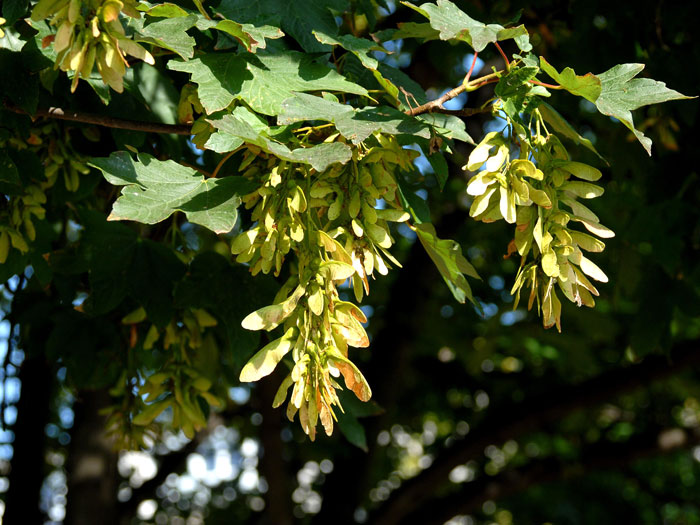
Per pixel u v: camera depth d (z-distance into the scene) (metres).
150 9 1.85
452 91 1.94
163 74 2.70
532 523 11.64
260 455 6.67
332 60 2.59
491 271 8.09
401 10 3.89
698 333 7.29
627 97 1.84
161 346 3.11
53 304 3.41
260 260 1.83
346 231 1.83
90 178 2.87
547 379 9.18
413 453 12.82
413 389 9.78
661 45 3.44
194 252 2.93
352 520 6.85
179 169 1.93
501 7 3.69
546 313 1.82
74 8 1.58
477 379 9.38
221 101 1.90
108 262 2.72
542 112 2.01
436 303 8.10
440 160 2.11
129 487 9.29
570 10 3.64
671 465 11.66
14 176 2.21
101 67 1.64
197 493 11.01
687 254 3.91
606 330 7.31
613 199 4.69
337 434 7.03
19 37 2.16
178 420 2.60
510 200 1.77
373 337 7.85
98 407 5.96
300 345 1.67
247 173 2.03
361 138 1.73
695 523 13.09
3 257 2.49
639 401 10.26
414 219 2.10
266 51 2.08
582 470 7.24
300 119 1.80
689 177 3.85
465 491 7.24
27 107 2.13
